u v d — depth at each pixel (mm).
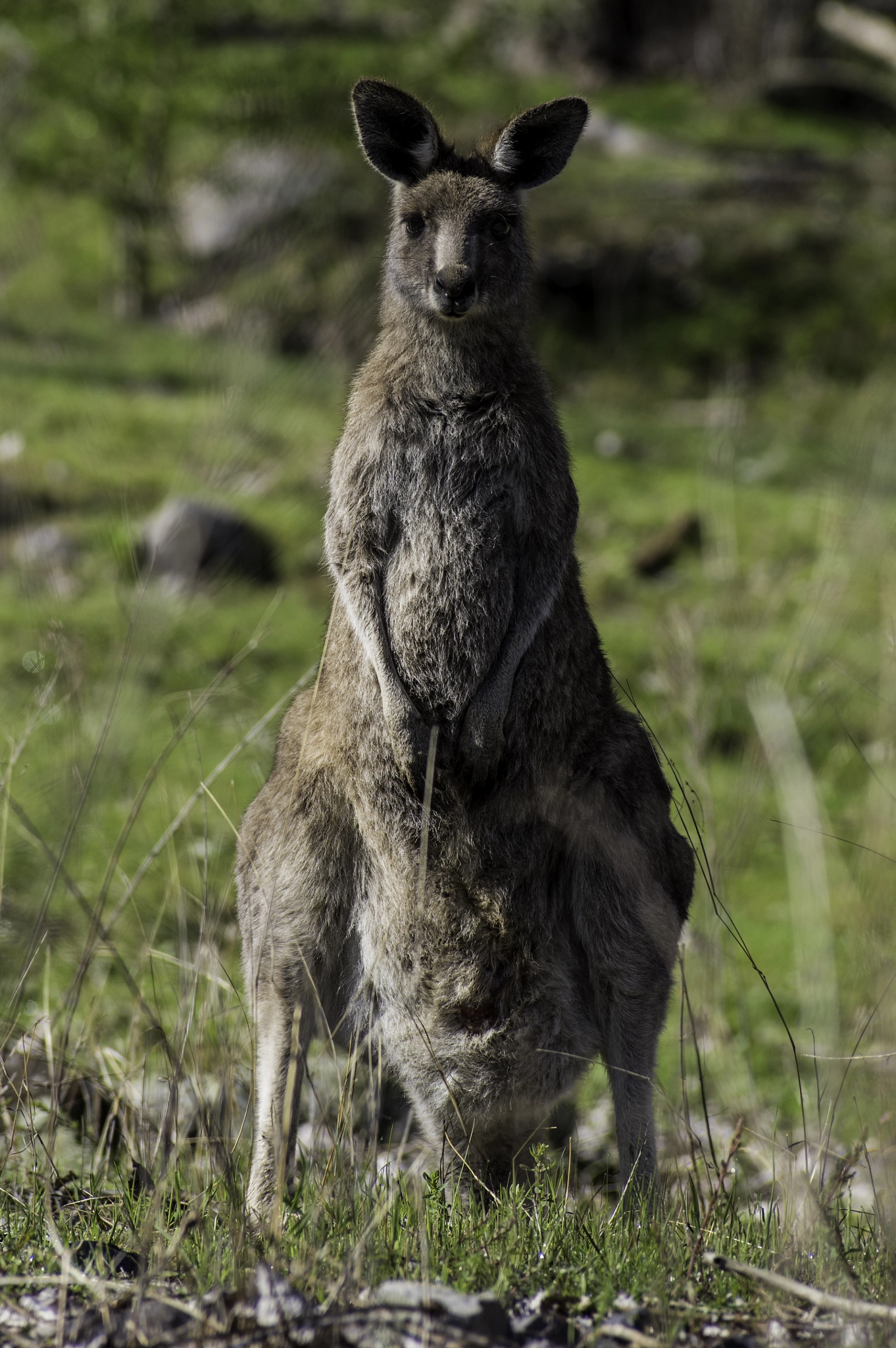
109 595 31062
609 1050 12977
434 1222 11086
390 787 12570
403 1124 15961
